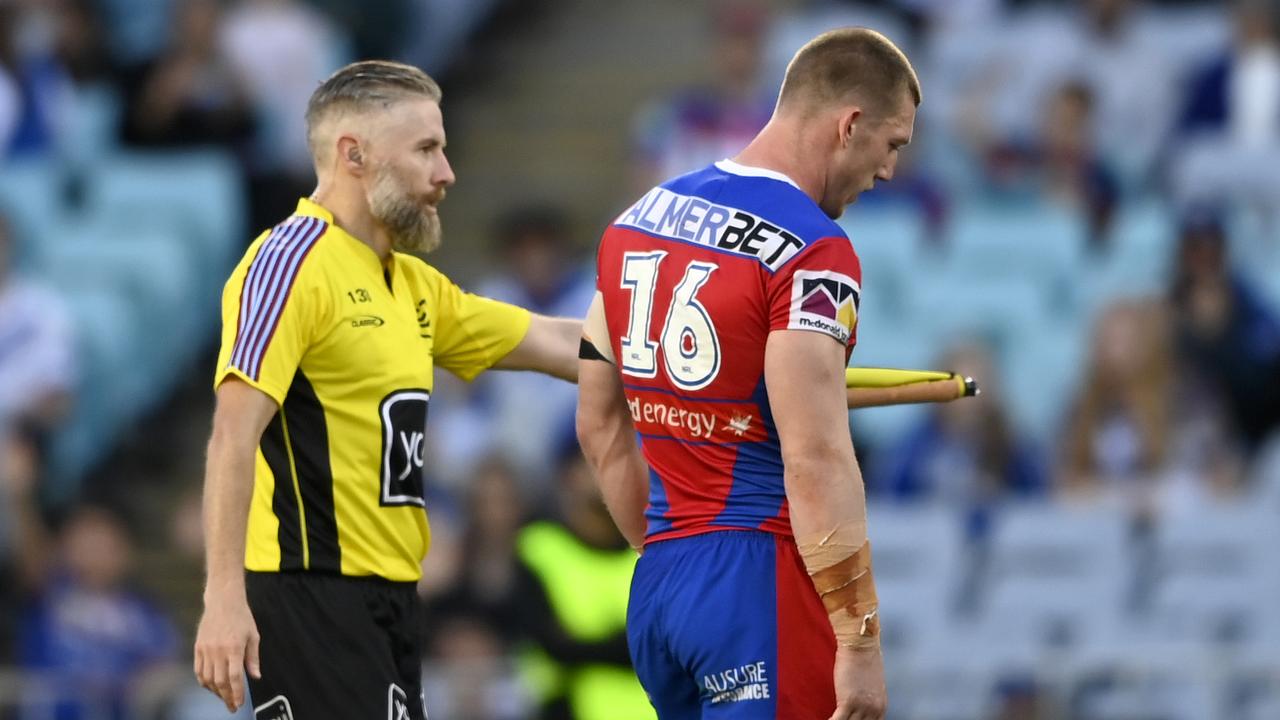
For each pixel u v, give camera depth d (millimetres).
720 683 12891
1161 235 34500
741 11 38812
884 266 34656
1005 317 33688
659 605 13172
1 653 28547
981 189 36938
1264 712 23812
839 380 12531
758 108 37125
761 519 12922
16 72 37625
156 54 40719
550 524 23234
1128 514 27719
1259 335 30906
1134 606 27281
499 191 42625
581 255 39719
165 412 36188
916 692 25219
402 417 13977
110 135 38750
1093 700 24438
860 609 12453
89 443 34031
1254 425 30875
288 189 38250
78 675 26797
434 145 14062
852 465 12469
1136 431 28969
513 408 32031
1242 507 27844
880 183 36375
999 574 27641
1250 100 37781
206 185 36906
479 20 47812
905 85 13219
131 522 34125
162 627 29156
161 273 35500
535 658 23500
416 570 14219
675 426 13141
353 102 13938
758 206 12906
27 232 35719
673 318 13039
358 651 13719
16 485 29828
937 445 28938
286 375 13359
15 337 32312
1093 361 29438
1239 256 33719
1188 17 41812
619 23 47312
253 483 13156
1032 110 38031
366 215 14086
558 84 45500
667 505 13320
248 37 39188
